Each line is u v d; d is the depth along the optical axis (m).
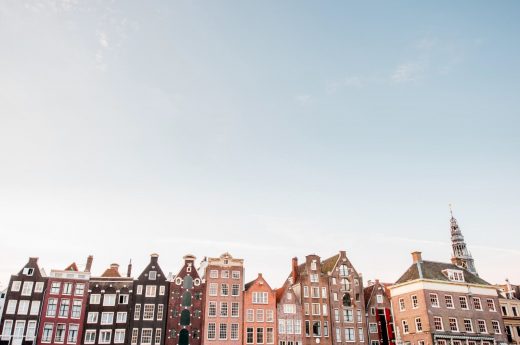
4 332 62.41
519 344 77.75
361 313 73.56
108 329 64.75
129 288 67.50
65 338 63.41
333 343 69.50
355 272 76.62
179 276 69.00
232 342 65.62
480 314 74.56
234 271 70.94
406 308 74.00
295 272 77.75
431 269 76.69
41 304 65.06
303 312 70.25
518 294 89.12
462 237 153.25
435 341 67.62
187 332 65.44
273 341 67.06
